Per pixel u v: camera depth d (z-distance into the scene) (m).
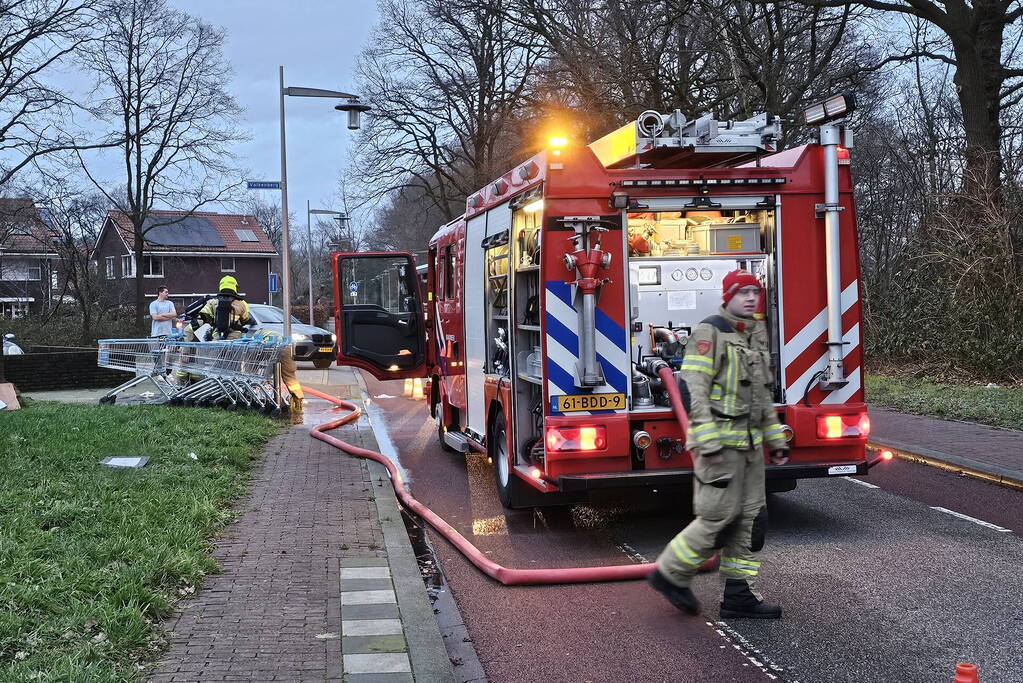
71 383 18.97
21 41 29.28
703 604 5.70
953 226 16.44
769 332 7.26
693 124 7.06
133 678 4.07
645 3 21.62
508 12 28.05
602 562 6.74
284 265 16.50
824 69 24.09
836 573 6.26
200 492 7.79
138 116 36.91
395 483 9.14
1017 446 10.55
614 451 6.94
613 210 6.96
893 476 9.63
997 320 15.97
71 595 4.93
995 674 4.51
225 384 14.23
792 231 7.20
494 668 4.79
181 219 38.69
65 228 33.75
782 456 5.34
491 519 8.16
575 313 6.95
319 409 15.59
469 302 9.83
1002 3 17.19
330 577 5.80
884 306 19.27
